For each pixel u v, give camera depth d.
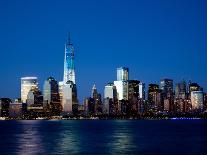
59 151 158.00
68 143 194.25
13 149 165.62
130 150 161.25
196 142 197.12
